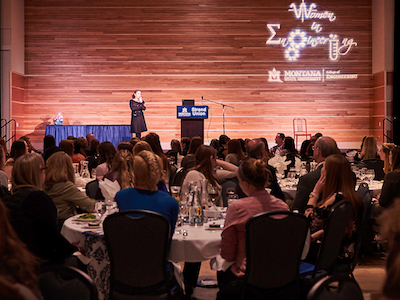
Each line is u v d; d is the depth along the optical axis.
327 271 2.81
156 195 2.70
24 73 13.66
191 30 13.78
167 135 13.78
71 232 2.96
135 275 2.46
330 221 2.65
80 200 3.58
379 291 1.07
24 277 1.27
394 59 13.16
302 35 13.85
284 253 2.40
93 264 2.79
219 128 13.84
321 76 13.91
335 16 13.86
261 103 13.86
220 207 3.71
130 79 13.73
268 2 13.82
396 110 13.17
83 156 6.48
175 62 13.77
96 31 13.67
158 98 13.74
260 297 2.40
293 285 2.47
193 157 5.26
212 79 13.82
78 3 13.65
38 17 13.63
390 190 4.12
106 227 2.43
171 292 2.56
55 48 13.64
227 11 13.79
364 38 13.92
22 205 2.73
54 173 3.59
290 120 13.89
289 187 5.06
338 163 2.96
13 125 13.11
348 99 13.95
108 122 13.70
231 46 13.84
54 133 12.32
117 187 3.49
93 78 13.66
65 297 1.58
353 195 2.95
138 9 13.70
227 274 2.58
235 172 4.12
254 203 2.52
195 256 2.69
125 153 3.78
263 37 13.84
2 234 1.27
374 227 4.37
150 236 2.41
